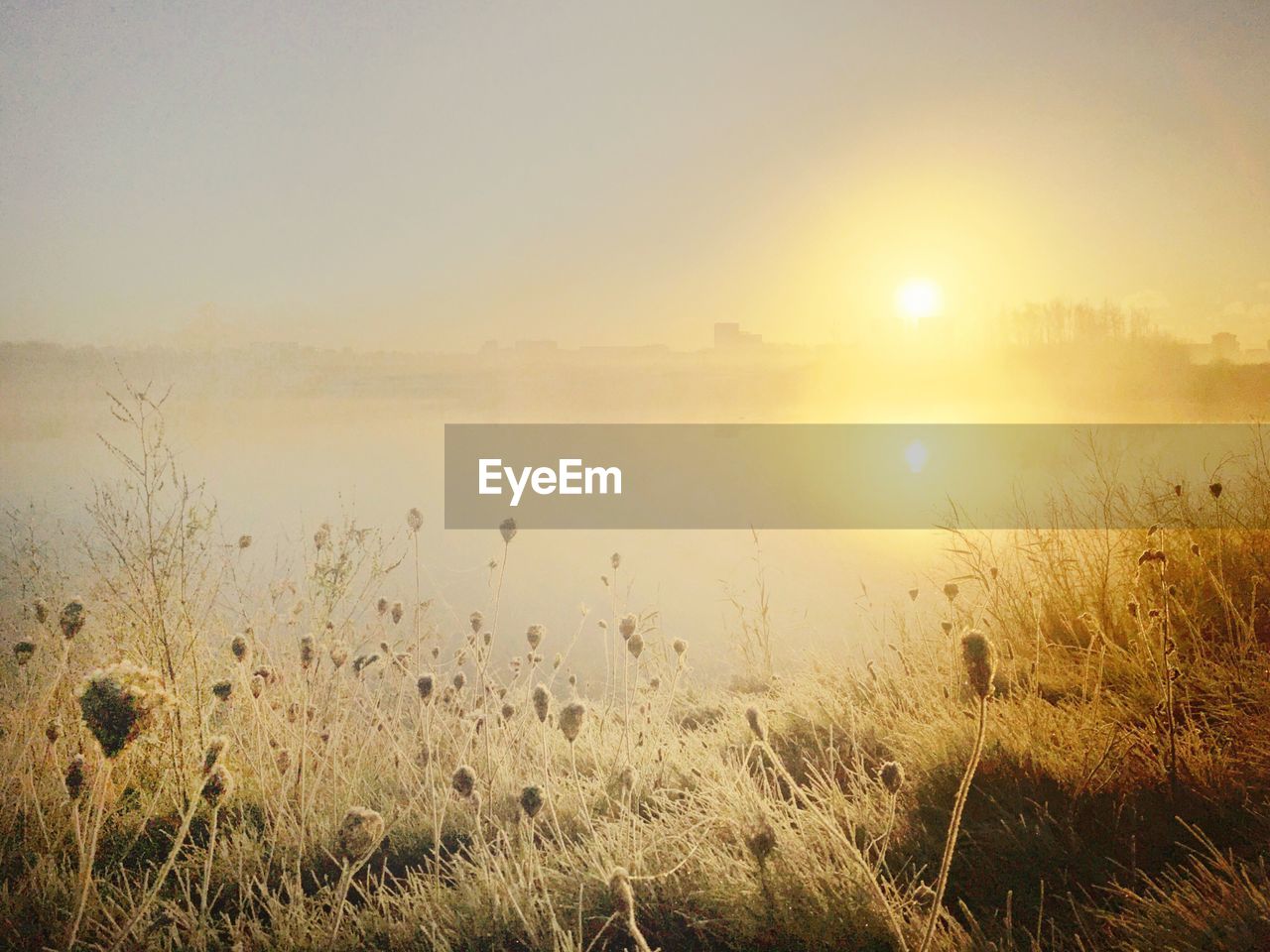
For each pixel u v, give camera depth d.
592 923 2.39
